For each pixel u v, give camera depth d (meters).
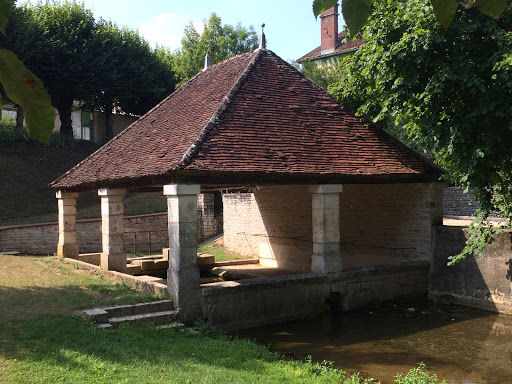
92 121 33.88
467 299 12.40
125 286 11.24
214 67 15.80
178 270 9.77
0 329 7.80
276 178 10.80
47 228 18.36
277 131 11.73
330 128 12.84
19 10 24.27
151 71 31.19
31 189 24.42
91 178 12.64
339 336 10.04
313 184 11.41
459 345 9.44
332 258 11.66
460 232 12.57
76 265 13.81
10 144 27.14
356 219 15.75
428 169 13.16
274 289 10.84
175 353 7.65
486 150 10.27
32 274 12.11
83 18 28.00
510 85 9.51
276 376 6.99
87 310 9.17
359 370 8.10
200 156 9.93
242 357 7.91
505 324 10.80
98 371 6.36
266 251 18.41
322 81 22.86
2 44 22.70
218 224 22.61
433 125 11.06
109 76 28.05
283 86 13.45
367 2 1.56
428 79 11.05
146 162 11.06
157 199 25.16
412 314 11.73
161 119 13.71
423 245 13.53
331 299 11.99
